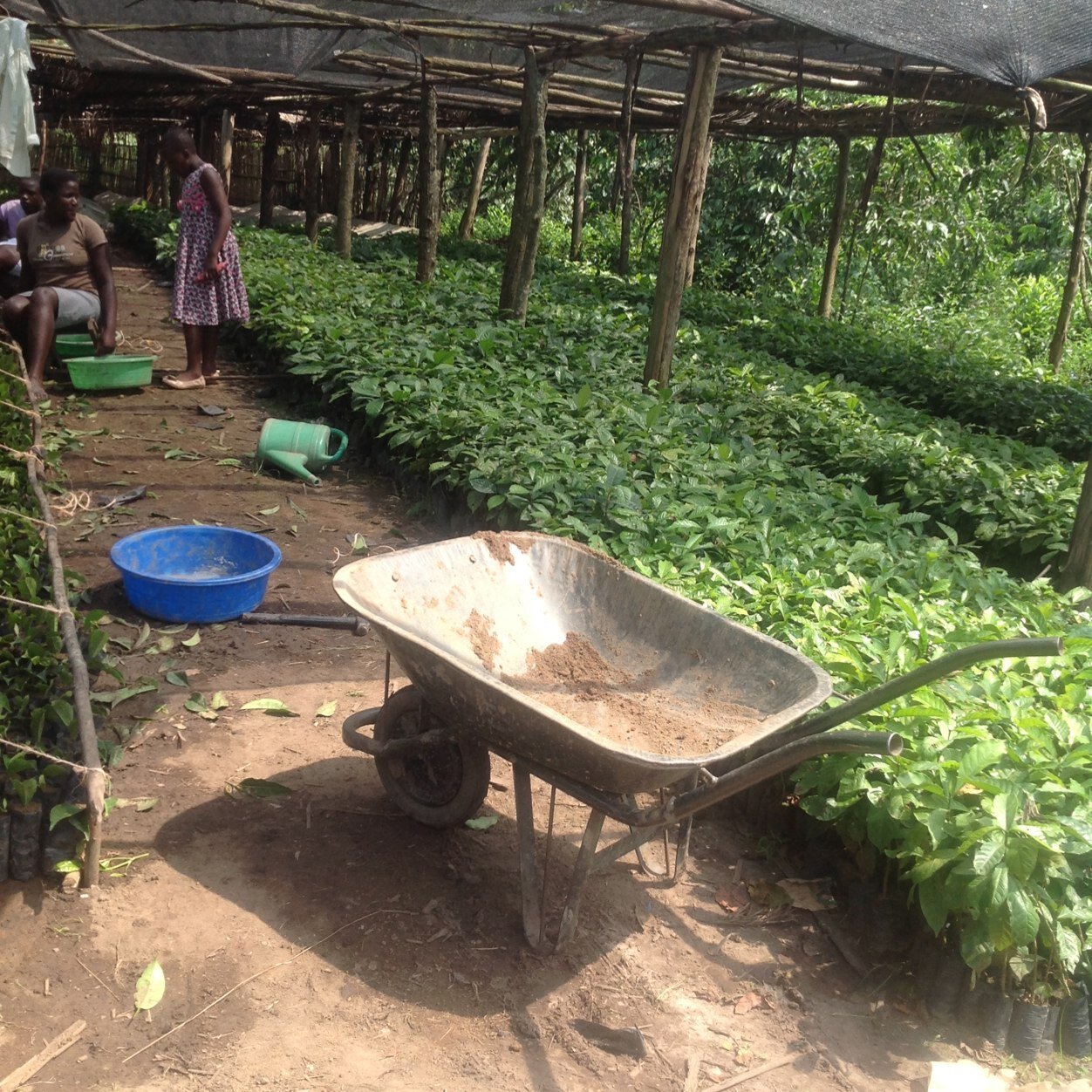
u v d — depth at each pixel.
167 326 12.22
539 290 14.20
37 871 3.33
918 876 3.11
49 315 8.30
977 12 5.88
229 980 3.06
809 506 6.16
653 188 23.67
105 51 12.16
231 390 9.58
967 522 6.89
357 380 8.05
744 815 4.11
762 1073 2.97
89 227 8.60
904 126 13.50
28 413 6.01
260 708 4.46
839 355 12.36
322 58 12.18
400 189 24.03
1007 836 3.05
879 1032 3.19
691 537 5.16
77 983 2.99
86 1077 2.71
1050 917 2.99
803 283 20.33
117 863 3.45
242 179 24.12
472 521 6.43
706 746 3.32
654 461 6.54
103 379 8.70
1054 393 11.20
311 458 7.41
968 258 20.53
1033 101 6.29
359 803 3.93
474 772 3.53
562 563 3.99
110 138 26.44
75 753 3.51
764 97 13.52
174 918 3.26
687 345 11.01
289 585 5.70
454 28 9.22
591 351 9.41
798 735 3.38
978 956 3.02
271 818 3.78
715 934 3.50
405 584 3.56
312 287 11.16
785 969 3.38
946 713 3.49
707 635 3.67
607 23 8.51
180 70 11.35
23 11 10.66
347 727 3.72
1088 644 4.11
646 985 3.23
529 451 6.23
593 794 3.14
